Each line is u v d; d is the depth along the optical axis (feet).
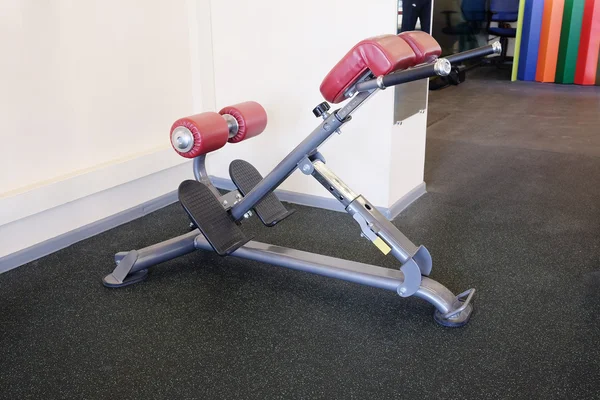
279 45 9.25
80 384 5.42
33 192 7.75
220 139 6.83
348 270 6.70
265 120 7.59
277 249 7.21
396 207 9.38
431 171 11.68
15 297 7.05
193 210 6.89
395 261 7.84
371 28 8.36
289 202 10.13
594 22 19.60
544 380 5.35
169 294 7.06
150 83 9.49
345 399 5.16
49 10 7.76
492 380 5.37
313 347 5.95
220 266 7.77
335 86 5.76
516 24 22.56
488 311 6.55
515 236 8.54
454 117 16.19
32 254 8.02
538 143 13.43
